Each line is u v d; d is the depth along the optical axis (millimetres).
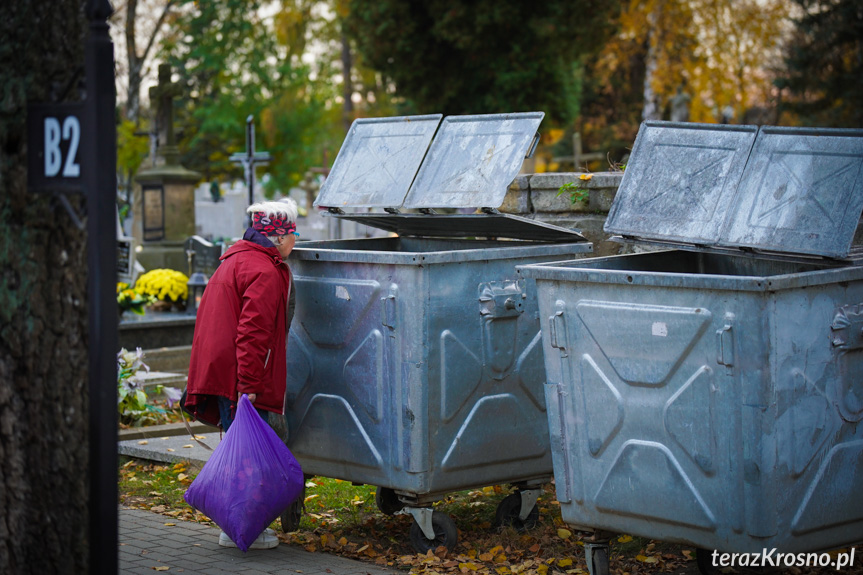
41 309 3129
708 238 4324
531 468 5246
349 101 42656
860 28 26766
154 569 4609
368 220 5953
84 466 3174
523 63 26922
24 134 3105
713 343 3842
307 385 5234
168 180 19438
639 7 28141
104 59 2756
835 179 4098
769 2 28156
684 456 3988
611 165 7473
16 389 3166
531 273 4367
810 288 3822
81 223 3043
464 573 4688
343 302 5020
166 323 12492
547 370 4426
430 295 4770
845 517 4023
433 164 5438
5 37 3113
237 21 40000
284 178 41344
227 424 5121
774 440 3775
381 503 5551
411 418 4801
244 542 4754
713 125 4586
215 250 14797
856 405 4008
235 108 40406
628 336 4098
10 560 3201
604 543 4461
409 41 27031
